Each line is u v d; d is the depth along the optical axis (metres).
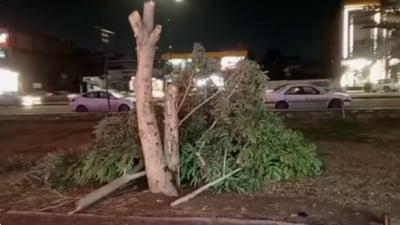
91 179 7.77
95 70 94.12
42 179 8.11
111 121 8.07
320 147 11.40
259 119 7.84
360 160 9.68
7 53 76.44
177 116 7.35
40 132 16.09
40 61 87.00
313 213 6.17
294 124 16.44
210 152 7.40
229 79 7.67
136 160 7.77
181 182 7.47
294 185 7.64
